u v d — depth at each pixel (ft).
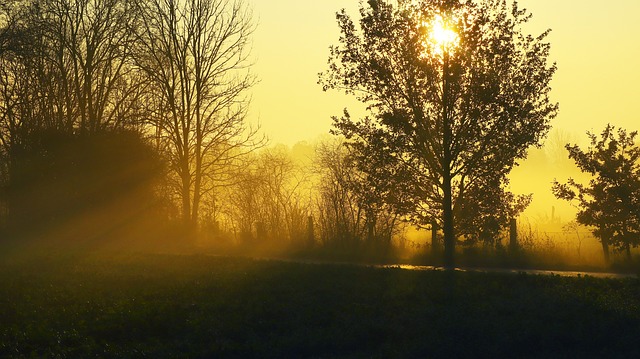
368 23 81.00
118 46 144.46
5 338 43.91
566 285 59.88
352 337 44.98
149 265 81.05
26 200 128.88
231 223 125.59
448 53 79.56
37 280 68.64
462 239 87.56
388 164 82.94
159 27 130.21
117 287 63.72
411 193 83.20
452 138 81.10
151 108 134.21
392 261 87.81
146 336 46.16
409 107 81.51
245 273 70.95
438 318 48.80
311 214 106.93
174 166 130.72
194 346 43.16
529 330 45.24
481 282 63.05
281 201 115.55
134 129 130.93
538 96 79.77
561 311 50.24
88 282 66.85
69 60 150.82
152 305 53.26
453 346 42.80
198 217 132.46
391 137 81.66
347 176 98.02
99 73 149.48
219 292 60.18
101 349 42.06
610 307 51.03
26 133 134.10
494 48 78.69
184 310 52.01
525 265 81.41
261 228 111.14
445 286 61.11
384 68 80.33
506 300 54.90
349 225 100.94
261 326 48.03
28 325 46.88
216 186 129.59
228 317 50.19
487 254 84.99
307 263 80.89
